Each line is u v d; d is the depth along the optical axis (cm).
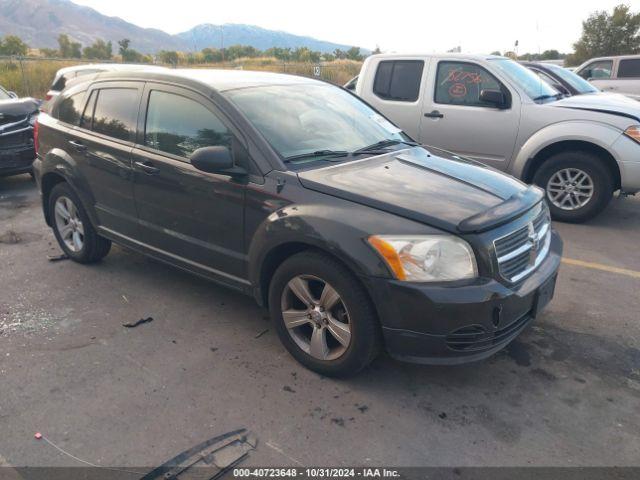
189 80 380
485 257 281
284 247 321
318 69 2450
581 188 617
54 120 487
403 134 447
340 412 293
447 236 278
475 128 661
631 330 382
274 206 321
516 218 305
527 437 276
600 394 311
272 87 399
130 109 413
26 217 649
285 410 294
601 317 400
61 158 463
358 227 287
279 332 338
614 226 620
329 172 329
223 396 305
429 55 698
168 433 275
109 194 429
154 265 492
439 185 326
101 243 477
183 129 375
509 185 347
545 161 632
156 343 360
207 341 363
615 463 259
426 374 329
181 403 298
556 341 367
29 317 394
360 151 377
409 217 286
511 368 336
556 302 424
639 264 504
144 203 400
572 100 652
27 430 276
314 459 259
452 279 278
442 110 680
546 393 311
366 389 313
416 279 277
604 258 519
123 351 350
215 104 359
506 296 281
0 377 320
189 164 365
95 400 300
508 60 691
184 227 378
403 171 345
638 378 327
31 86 1881
